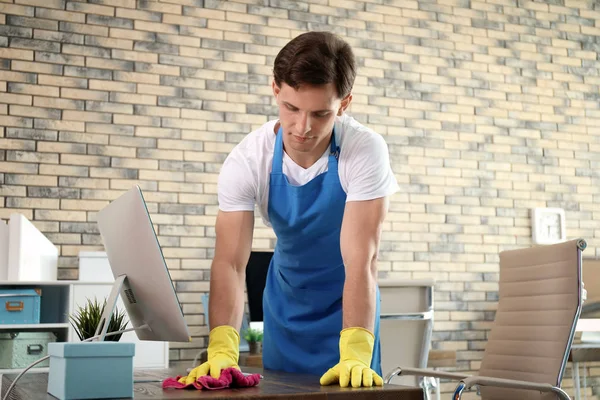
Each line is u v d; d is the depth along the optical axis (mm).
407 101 6250
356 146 2016
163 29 5629
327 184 2049
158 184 5500
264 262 4977
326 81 1633
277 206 2104
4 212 5133
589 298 5730
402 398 1499
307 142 1751
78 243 5270
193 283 5516
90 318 2148
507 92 6590
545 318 2697
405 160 6180
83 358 1427
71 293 4676
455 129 6371
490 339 2975
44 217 5215
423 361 3381
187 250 5523
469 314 6203
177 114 5598
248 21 5863
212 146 5660
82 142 5348
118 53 5500
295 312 2277
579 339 5441
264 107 5832
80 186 5312
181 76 5637
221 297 1961
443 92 6375
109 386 1434
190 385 1590
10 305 4504
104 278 4949
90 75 5418
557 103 6750
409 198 6148
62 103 5332
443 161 6301
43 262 4867
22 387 1718
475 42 6543
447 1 6492
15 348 4473
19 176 5188
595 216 6746
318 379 1799
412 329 3367
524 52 6699
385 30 6258
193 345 5434
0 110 5195
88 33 5445
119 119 5449
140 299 1848
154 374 2113
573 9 6902
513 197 6484
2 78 5215
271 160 2078
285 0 5988
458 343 6141
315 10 6066
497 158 6477
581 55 6879
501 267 3045
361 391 1476
